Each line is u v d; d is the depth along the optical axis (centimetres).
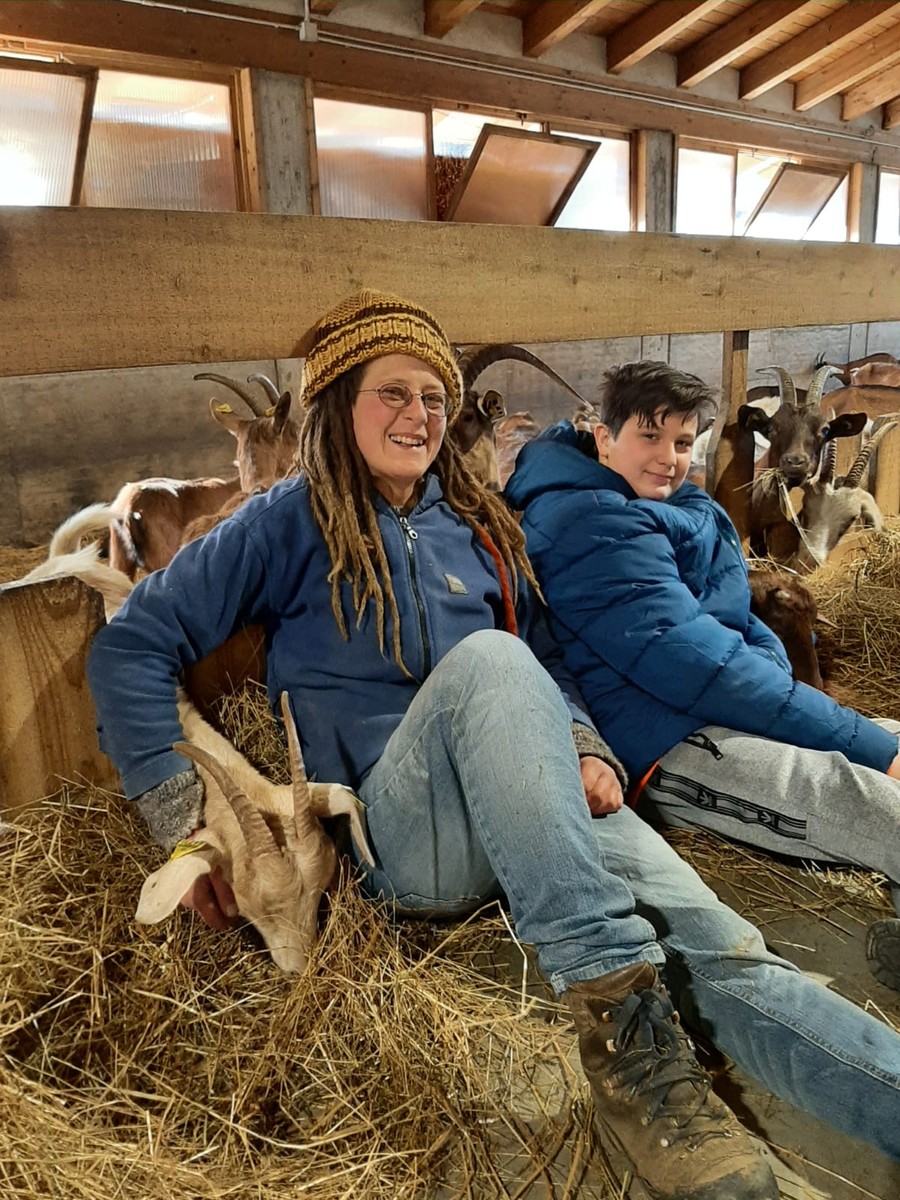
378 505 152
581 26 687
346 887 142
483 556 165
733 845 186
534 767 119
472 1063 129
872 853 152
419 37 604
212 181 543
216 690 180
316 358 147
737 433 309
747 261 275
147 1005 130
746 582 204
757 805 162
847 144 926
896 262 334
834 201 967
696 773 169
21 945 128
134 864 149
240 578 144
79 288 148
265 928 132
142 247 153
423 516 159
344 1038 131
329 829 149
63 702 159
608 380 193
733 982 130
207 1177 109
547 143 652
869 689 258
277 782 168
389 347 142
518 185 677
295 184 561
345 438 146
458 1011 136
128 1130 115
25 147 470
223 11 509
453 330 205
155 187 524
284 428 296
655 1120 110
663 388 181
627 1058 113
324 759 149
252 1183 108
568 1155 121
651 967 117
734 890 175
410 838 137
